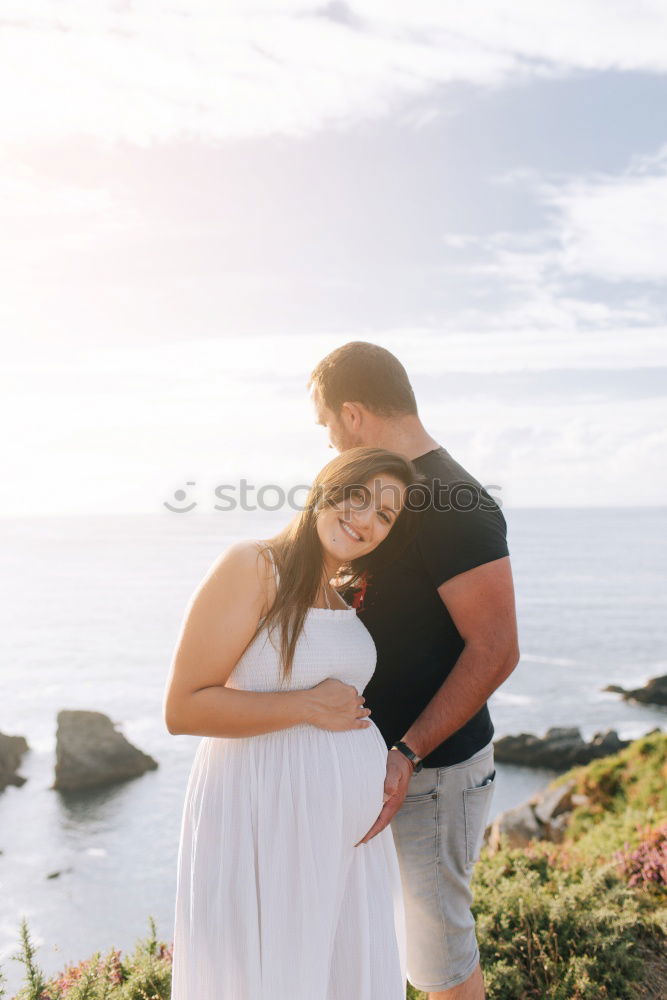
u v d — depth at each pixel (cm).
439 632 258
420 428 272
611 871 450
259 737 221
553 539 17950
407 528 250
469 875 269
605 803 963
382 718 264
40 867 1936
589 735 3509
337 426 278
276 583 220
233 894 213
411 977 269
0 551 16000
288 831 215
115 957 355
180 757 2875
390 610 259
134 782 2600
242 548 220
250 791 218
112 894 1753
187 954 219
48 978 363
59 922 1591
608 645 6103
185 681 214
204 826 219
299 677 222
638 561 13225
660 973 361
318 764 220
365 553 236
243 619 216
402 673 260
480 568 242
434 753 255
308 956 211
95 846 2081
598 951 364
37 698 4372
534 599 8812
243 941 211
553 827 965
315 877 214
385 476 228
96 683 4788
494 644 242
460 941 264
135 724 3603
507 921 382
